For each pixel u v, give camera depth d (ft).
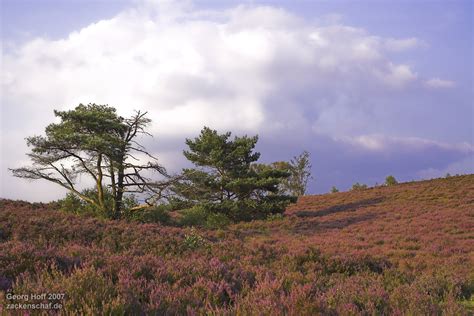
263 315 16.08
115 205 94.12
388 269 36.09
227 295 21.68
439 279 31.30
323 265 37.22
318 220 113.29
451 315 20.21
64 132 89.86
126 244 46.03
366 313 19.30
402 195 149.48
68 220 59.98
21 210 77.10
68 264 25.31
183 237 55.16
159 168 95.71
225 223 107.04
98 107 96.68
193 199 113.09
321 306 17.97
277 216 118.73
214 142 129.59
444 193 140.97
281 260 38.27
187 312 16.38
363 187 201.77
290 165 212.23
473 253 52.60
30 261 24.45
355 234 81.30
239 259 38.65
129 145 93.81
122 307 15.94
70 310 15.57
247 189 127.24
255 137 133.90
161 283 21.04
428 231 79.51
